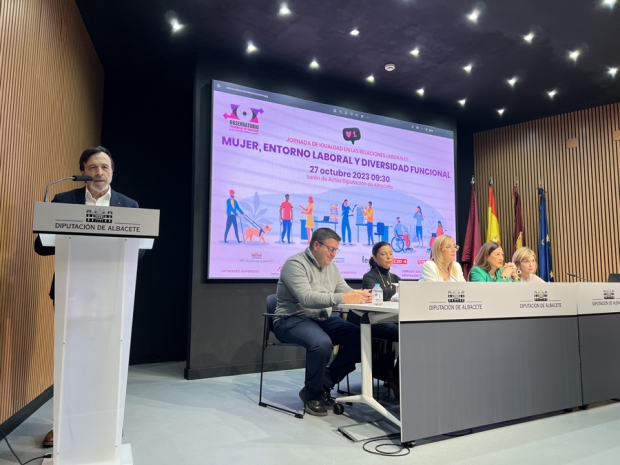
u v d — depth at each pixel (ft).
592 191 19.34
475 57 15.38
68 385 5.72
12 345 8.01
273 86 15.94
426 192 18.69
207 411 9.45
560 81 17.17
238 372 13.83
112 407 5.88
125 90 16.46
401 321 7.50
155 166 16.56
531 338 9.07
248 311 14.46
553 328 9.45
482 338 8.38
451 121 19.94
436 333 7.85
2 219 7.46
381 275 11.93
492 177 22.34
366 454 7.04
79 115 12.53
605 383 10.17
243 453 7.06
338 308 10.89
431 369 7.70
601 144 19.29
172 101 17.10
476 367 8.22
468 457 6.94
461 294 8.21
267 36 13.91
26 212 8.55
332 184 16.49
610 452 7.18
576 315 9.92
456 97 18.61
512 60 15.60
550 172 20.53
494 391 8.38
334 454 7.04
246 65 15.48
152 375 13.56
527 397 8.80
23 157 8.35
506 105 19.47
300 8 12.58
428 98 18.67
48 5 9.62
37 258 9.25
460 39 14.25
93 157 7.65
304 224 15.72
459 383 7.97
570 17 13.02
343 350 10.18
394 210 17.81
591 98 18.70
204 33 13.69
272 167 15.31
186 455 6.96
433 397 7.66
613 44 14.49
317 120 16.49
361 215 17.01
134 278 6.12
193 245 13.84
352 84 17.30
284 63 15.57
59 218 5.49
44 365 9.89
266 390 11.51
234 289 14.30
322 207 16.19
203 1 12.16
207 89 14.70
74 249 5.82
